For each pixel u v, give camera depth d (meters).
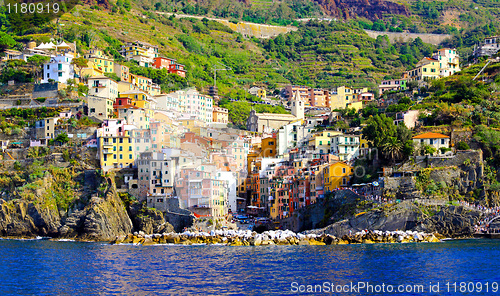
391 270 151.12
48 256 177.75
